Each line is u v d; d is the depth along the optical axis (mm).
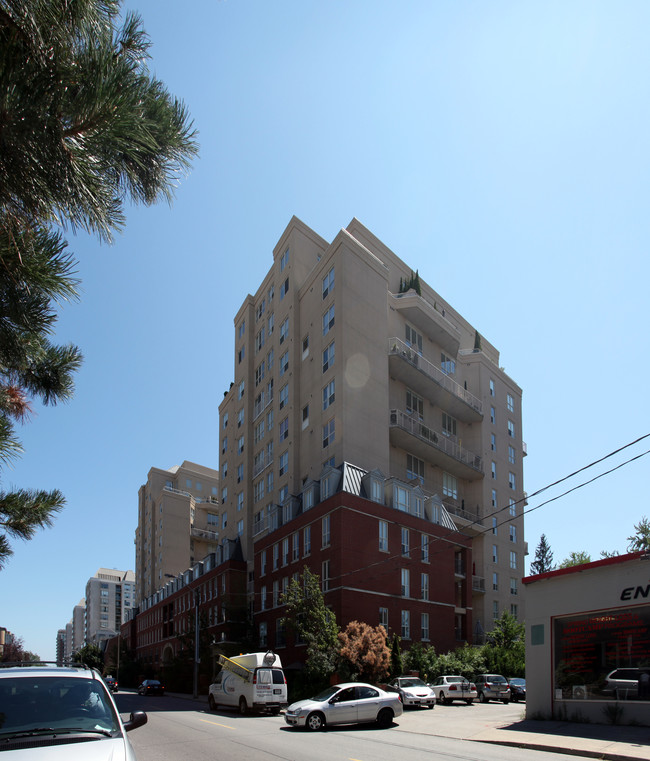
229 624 45781
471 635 41312
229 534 57562
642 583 17078
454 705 28750
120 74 3746
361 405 40875
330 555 34219
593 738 14797
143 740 16375
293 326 48000
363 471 37906
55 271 4695
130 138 3926
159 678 59719
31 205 3895
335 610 32750
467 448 52656
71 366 6922
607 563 17953
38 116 3486
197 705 33906
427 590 37656
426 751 14000
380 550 35250
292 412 45906
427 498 41906
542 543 77125
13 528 7387
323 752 13828
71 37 3689
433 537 39406
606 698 17406
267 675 26031
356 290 42969
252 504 53531
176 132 4367
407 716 23438
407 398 47125
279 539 41344
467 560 42500
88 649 115250
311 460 42688
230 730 19078
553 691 18906
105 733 5203
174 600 70500
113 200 4484
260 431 53844
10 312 4875
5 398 6691
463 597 41719
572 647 18719
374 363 42812
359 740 16406
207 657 44688
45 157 3629
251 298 59812
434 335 51344
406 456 45531
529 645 19984
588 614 18438
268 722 22188
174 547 84125
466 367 55531
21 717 5293
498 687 30250
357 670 28984
